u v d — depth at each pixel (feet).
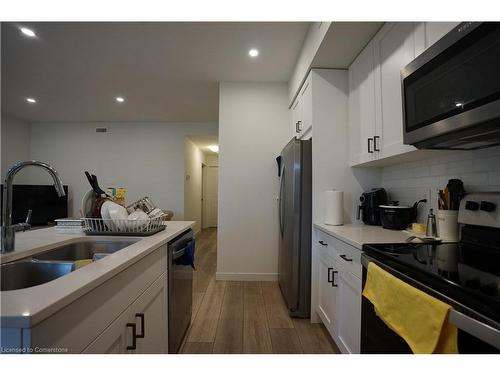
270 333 6.60
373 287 3.55
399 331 2.82
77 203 17.75
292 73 10.04
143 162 17.94
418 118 3.86
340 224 6.79
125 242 4.70
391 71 5.14
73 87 11.81
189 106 14.52
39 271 3.50
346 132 7.33
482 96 2.83
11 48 8.55
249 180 10.93
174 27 7.39
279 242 9.66
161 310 4.57
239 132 10.96
